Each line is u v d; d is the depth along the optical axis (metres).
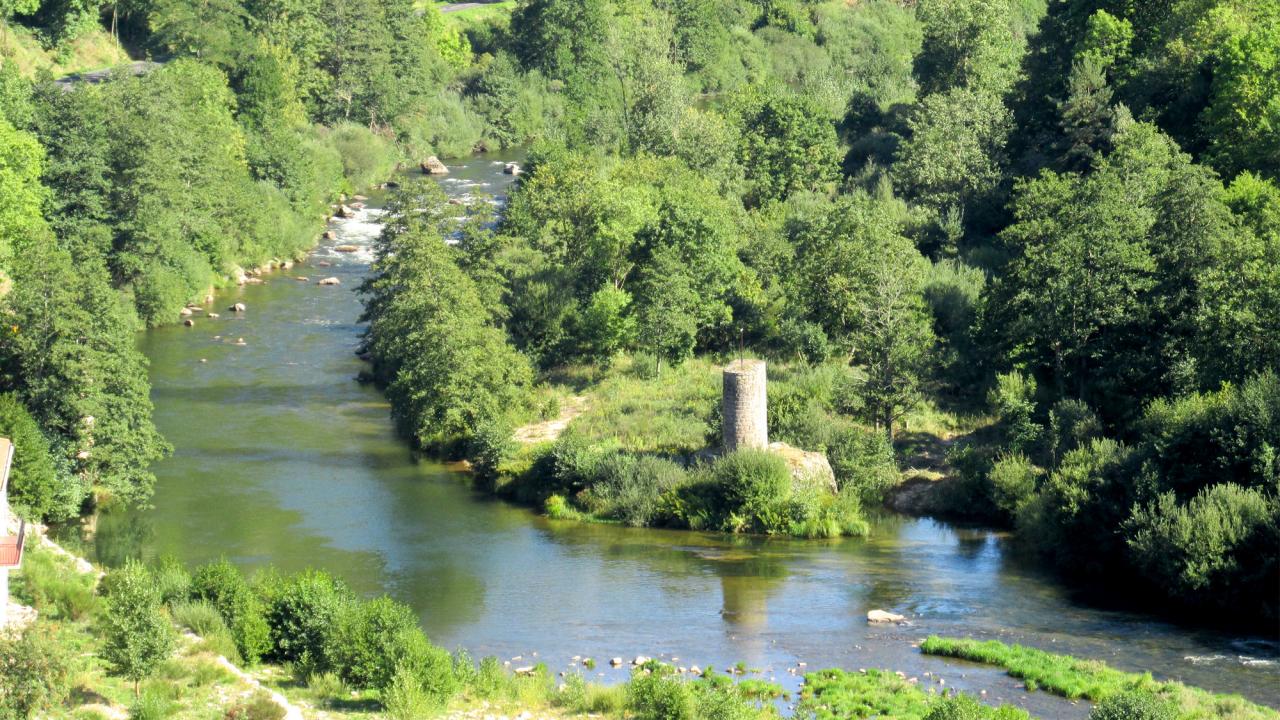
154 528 90.06
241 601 70.38
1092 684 66.12
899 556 88.38
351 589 80.44
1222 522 79.25
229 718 57.81
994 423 105.81
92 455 92.38
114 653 60.12
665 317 116.38
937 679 68.12
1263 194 111.25
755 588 82.06
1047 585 83.25
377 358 124.94
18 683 54.34
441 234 133.25
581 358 121.06
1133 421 97.06
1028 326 103.94
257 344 135.00
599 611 78.06
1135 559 81.94
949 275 124.12
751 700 65.25
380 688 63.62
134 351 96.06
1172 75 138.25
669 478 96.56
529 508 97.31
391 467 104.31
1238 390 90.44
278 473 102.00
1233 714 62.00
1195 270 99.81
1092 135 135.88
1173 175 108.62
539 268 130.00
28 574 70.69
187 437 109.44
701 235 123.69
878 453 100.19
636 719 62.12
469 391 107.62
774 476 93.19
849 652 72.12
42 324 92.25
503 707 63.12
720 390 110.69
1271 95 124.62
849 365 115.31
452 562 86.00
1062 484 87.94
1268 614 77.06
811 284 120.12
